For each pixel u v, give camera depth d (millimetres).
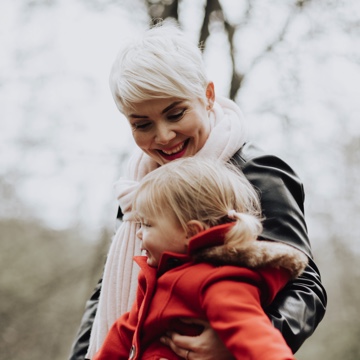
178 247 1722
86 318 2344
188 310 1630
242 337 1465
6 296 12617
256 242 1636
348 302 15898
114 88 1963
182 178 1739
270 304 1765
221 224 1715
